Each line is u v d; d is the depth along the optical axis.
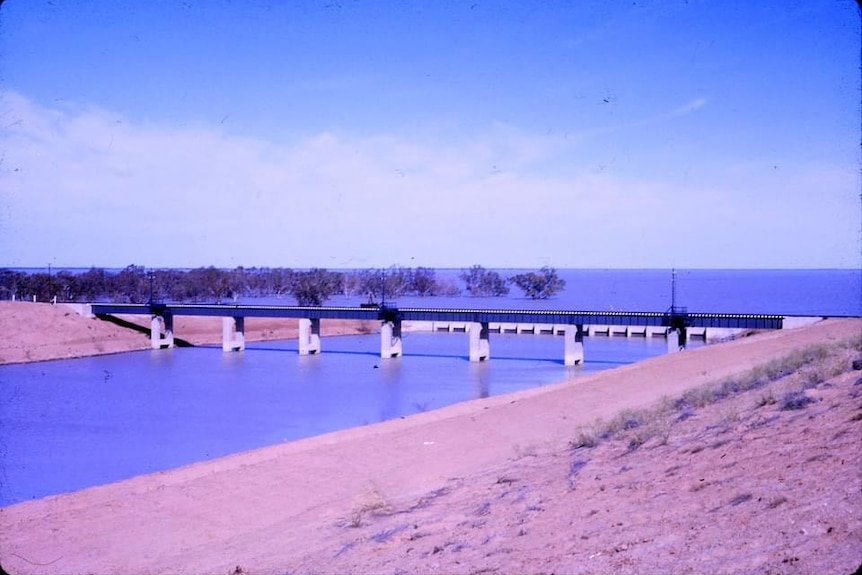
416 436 34.31
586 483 15.95
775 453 13.92
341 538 16.38
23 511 26.20
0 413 55.66
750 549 9.26
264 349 118.19
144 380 77.31
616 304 195.50
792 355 29.59
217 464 33.44
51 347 104.38
